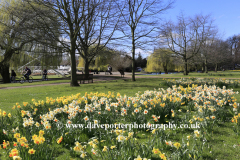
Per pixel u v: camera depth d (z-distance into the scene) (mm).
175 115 5191
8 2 20703
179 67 56719
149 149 2949
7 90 13883
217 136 4070
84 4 14727
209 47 40812
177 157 2781
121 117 5398
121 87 13586
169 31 31047
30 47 21406
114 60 52719
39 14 13648
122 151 2955
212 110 4938
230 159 3096
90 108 4992
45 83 20312
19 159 2268
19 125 4551
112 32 18250
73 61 15516
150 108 5262
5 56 23219
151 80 20859
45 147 3104
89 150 3494
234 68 74312
